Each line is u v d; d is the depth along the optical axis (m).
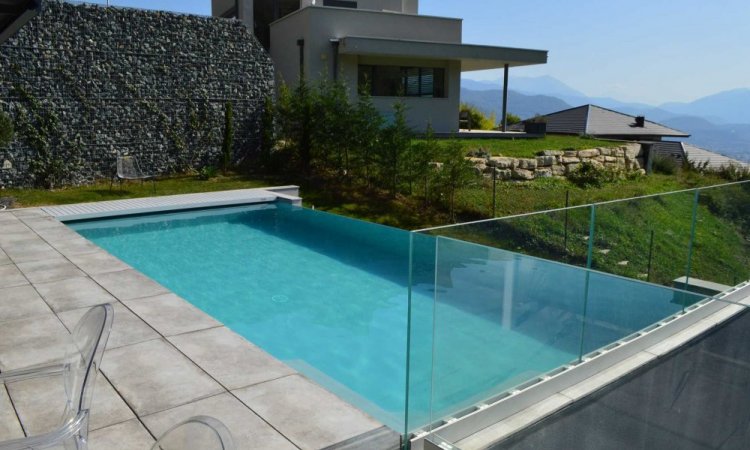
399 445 3.25
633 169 16.59
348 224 10.73
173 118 14.61
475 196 12.56
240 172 15.30
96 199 12.09
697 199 6.52
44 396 3.50
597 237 5.40
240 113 15.62
